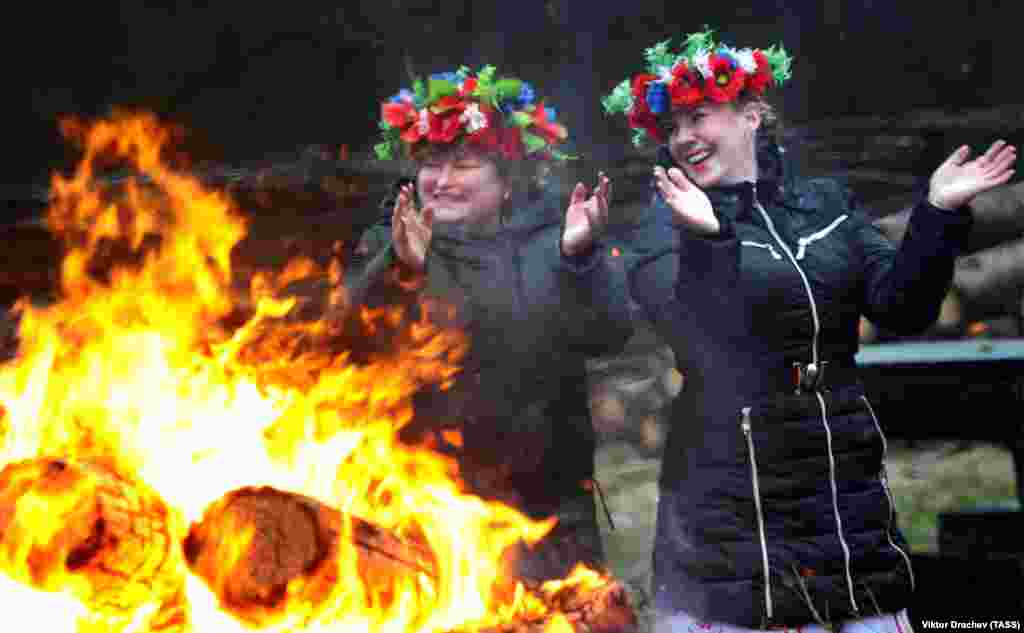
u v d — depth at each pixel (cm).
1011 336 1124
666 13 1603
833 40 1589
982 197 1188
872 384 584
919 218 388
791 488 389
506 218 421
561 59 1609
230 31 1627
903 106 1580
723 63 404
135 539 299
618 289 407
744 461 392
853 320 405
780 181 414
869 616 390
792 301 393
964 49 1570
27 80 1617
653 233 420
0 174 1588
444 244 410
